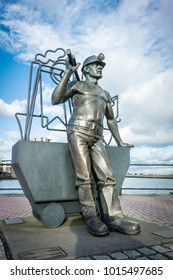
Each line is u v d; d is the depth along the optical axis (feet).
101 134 11.64
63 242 8.41
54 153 10.98
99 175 10.80
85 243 8.26
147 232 9.67
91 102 11.34
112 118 13.37
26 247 7.91
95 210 10.11
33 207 11.30
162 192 29.86
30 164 10.30
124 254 7.38
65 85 10.78
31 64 12.83
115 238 8.85
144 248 7.90
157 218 14.39
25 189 11.22
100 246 7.94
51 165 10.82
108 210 10.21
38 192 10.36
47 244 8.19
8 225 11.20
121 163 13.06
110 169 10.85
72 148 10.85
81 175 10.46
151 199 24.40
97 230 9.11
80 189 10.44
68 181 11.15
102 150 11.21
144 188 27.81
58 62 13.55
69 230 10.14
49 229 10.34
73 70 10.77
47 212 10.53
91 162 11.24
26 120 12.27
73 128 11.09
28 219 12.63
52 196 10.66
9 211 17.38
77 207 11.61
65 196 10.98
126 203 21.27
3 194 28.86
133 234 9.20
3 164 28.45
